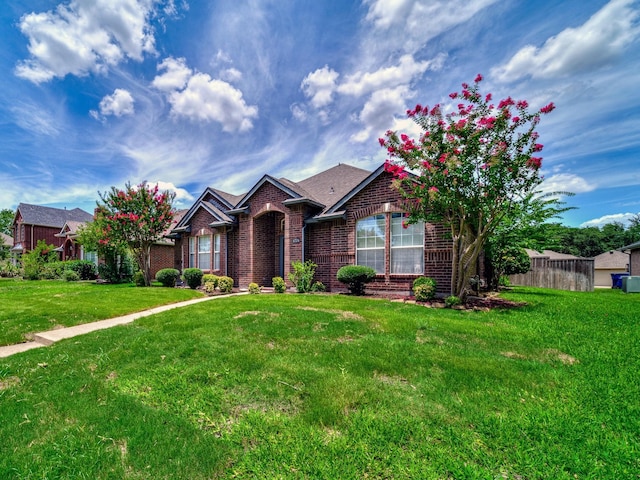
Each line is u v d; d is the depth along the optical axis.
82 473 2.48
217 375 4.24
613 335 5.86
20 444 2.89
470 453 2.66
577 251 50.25
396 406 3.40
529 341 5.51
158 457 2.67
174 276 16.62
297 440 2.86
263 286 15.27
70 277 21.84
